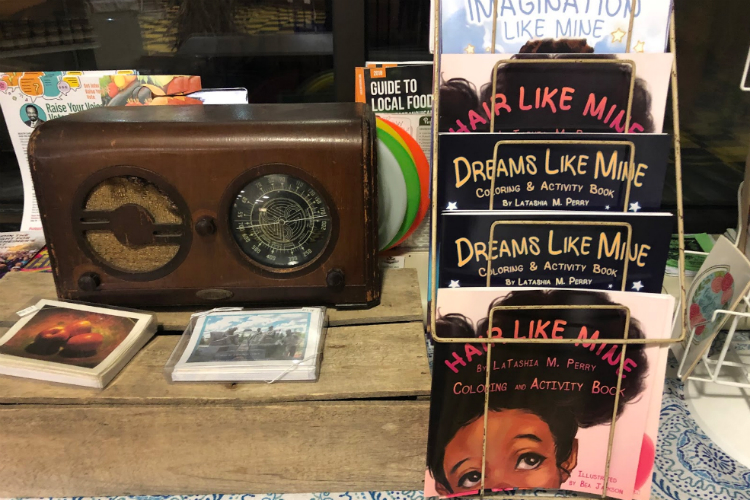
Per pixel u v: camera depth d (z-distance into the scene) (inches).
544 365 22.1
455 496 23.8
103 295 25.6
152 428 22.3
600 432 22.9
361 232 24.4
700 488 23.5
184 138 22.9
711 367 29.1
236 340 23.7
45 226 24.3
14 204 39.0
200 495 24.0
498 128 21.3
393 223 28.9
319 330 24.3
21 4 34.4
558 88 20.8
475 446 23.0
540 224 20.5
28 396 21.7
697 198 39.9
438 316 21.0
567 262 21.2
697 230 39.6
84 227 24.2
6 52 35.3
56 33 35.5
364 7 33.3
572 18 21.4
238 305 26.1
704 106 38.0
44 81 32.5
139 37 36.2
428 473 23.2
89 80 32.6
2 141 38.2
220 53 36.9
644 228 20.4
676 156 20.9
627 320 21.0
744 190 29.7
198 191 23.5
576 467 23.5
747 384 25.0
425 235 32.8
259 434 22.5
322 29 36.5
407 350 24.5
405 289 28.5
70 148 23.0
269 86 37.9
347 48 34.2
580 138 20.3
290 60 37.2
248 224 24.3
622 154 20.5
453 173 20.7
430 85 31.3
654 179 20.6
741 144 38.9
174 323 25.7
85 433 22.3
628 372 21.9
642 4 21.1
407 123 31.9
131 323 24.9
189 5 35.5
